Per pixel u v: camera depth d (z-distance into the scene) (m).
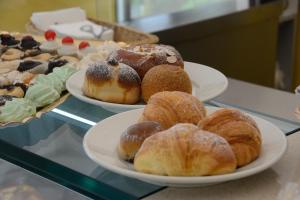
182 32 2.55
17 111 1.08
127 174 0.79
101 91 1.11
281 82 3.32
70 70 1.27
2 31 1.77
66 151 0.94
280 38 3.24
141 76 1.16
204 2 2.95
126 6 2.63
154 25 2.57
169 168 0.78
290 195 0.81
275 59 3.11
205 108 0.98
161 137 0.79
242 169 0.81
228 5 2.93
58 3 2.24
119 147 0.87
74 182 0.87
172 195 0.81
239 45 2.85
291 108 1.12
